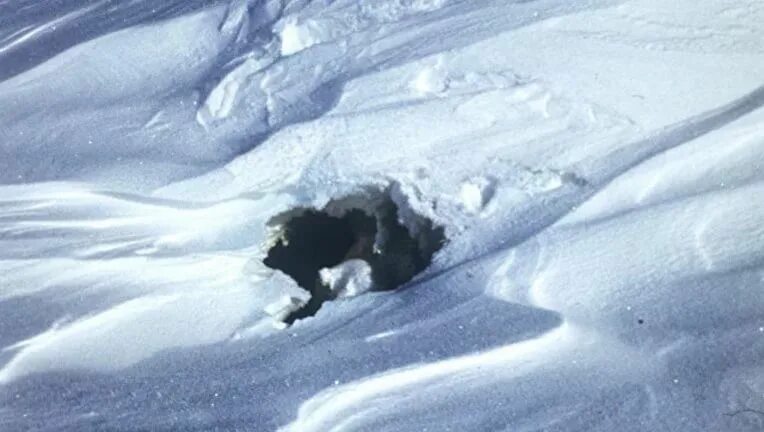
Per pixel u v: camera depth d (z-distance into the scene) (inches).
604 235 160.9
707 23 205.0
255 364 149.8
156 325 161.9
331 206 187.0
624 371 136.3
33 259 174.2
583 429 128.6
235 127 203.2
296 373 145.2
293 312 167.3
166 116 212.8
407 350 145.2
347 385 140.1
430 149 187.2
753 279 146.9
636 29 204.7
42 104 227.8
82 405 146.2
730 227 157.8
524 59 201.2
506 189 177.9
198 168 191.0
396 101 196.2
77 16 268.2
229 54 230.2
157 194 185.9
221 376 148.5
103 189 189.3
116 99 224.7
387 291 164.6
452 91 197.0
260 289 169.9
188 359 154.4
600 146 182.9
